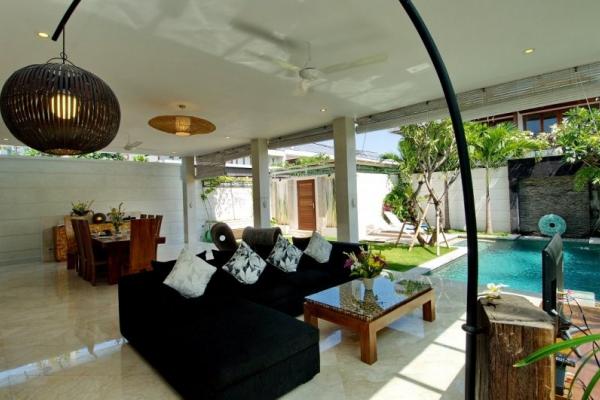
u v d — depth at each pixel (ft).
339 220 17.65
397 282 10.66
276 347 6.56
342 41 9.20
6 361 8.44
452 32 8.80
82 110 5.15
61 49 9.12
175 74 11.18
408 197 23.97
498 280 16.69
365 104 15.19
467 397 3.31
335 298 9.18
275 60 9.29
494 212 27.94
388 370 7.60
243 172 33.60
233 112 16.02
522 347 3.17
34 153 29.17
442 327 9.78
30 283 16.48
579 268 18.02
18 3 6.98
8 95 5.00
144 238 15.89
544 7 7.73
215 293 9.93
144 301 8.62
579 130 21.45
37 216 23.59
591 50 10.18
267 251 14.01
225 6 7.38
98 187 26.45
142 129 18.99
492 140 25.45
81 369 7.98
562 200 24.57
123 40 8.77
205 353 6.25
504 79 12.60
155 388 7.14
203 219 32.22
